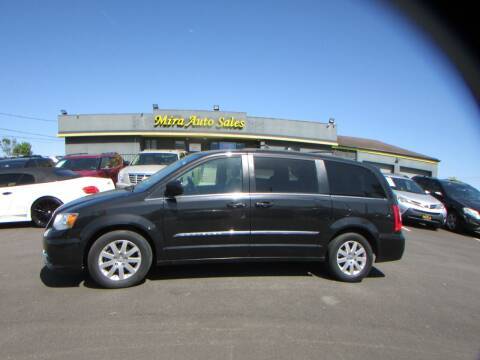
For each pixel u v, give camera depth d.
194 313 3.79
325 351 3.15
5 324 3.46
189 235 4.54
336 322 3.72
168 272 5.06
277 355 3.05
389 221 5.10
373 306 4.20
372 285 4.96
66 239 4.26
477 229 10.96
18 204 8.02
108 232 4.39
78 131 25.44
